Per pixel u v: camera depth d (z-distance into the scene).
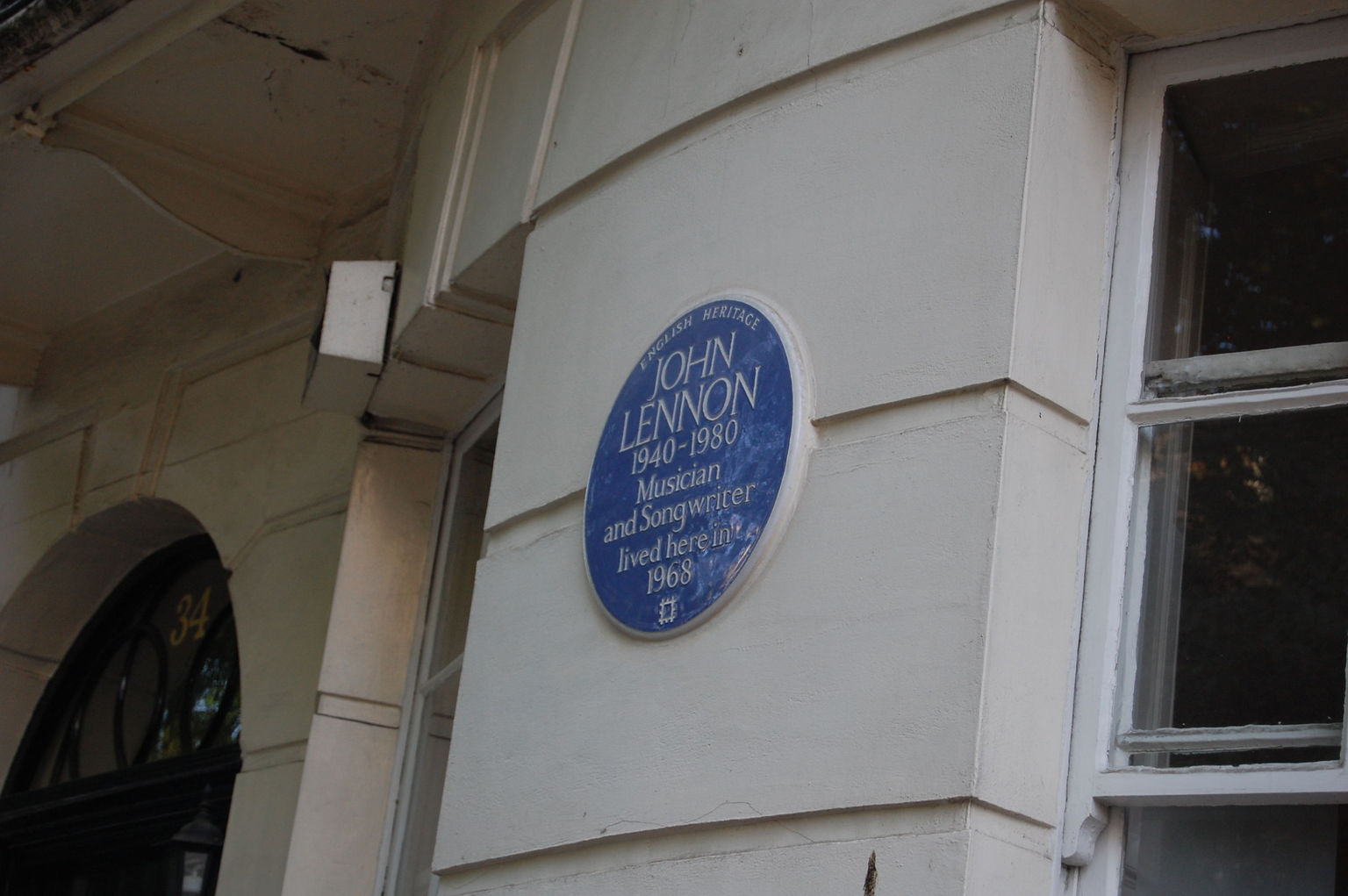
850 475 2.69
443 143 4.37
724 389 2.95
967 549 2.49
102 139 5.41
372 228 5.60
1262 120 2.82
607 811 2.85
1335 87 2.77
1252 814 2.46
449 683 4.50
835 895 2.43
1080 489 2.62
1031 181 2.66
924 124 2.84
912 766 2.42
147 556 6.59
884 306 2.76
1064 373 2.63
